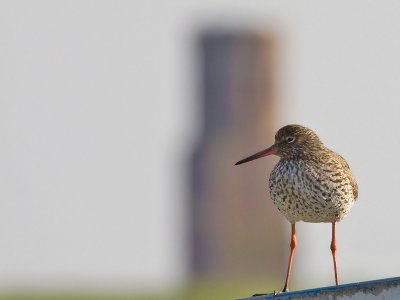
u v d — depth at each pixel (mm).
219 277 51062
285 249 55562
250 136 59375
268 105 60281
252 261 55312
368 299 13703
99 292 32312
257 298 14211
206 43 60188
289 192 17031
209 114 59625
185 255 56562
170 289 33625
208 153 57875
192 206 56625
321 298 13891
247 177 56375
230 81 59969
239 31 60156
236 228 55688
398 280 13617
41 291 32531
